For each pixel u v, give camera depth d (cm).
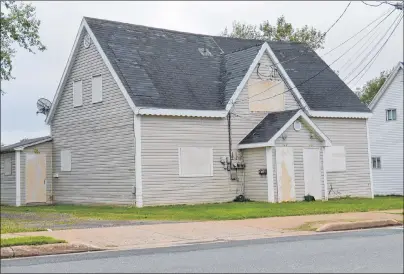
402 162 3969
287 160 2689
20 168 3017
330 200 2795
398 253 1187
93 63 2825
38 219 2000
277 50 3350
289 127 2697
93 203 2800
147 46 2870
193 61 2947
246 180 2766
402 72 3997
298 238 1515
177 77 2773
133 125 2548
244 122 2809
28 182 3038
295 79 3127
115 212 2261
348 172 3083
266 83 2898
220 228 1720
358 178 3114
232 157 2753
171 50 2936
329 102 3081
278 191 2648
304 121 2744
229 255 1208
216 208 2327
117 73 2611
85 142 2872
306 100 3017
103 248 1373
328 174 3008
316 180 2773
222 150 2734
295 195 2698
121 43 2797
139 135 2519
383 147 4084
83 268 1068
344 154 3080
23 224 1808
